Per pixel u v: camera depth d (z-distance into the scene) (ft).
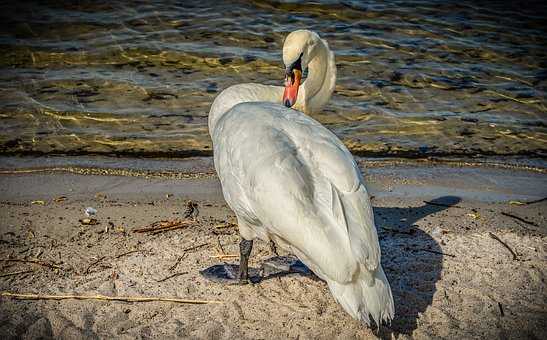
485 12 70.38
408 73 57.52
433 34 64.95
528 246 34.60
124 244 34.68
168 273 32.19
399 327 28.60
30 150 45.83
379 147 47.06
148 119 50.24
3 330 27.89
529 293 30.81
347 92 54.19
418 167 44.52
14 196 39.68
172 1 70.44
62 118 50.16
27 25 64.95
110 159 44.88
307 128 28.04
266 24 65.57
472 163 45.14
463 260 33.24
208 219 37.52
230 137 29.09
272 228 26.40
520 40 64.85
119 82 55.47
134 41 62.23
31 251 33.96
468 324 28.78
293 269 32.71
